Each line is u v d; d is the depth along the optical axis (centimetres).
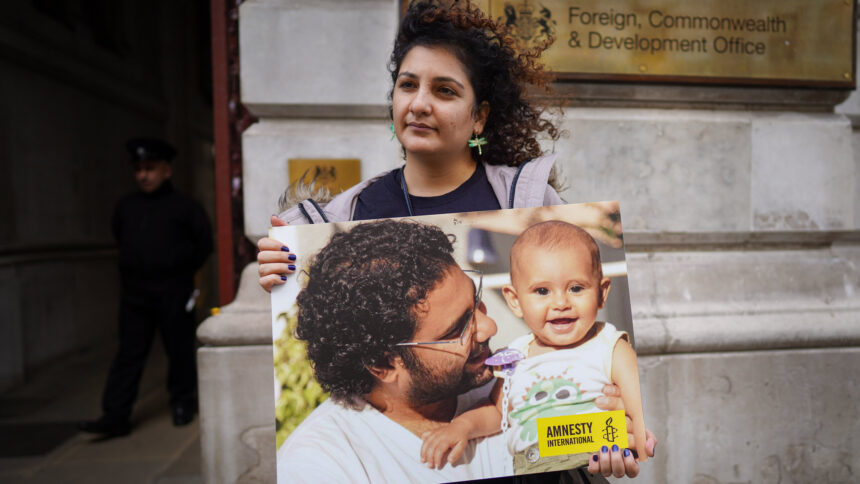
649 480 229
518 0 222
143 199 373
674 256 242
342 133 229
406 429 113
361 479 112
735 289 239
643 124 235
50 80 586
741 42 234
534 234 118
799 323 232
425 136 117
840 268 246
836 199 246
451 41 118
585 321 116
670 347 227
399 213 125
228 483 221
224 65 234
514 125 137
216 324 222
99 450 339
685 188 238
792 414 234
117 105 774
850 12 239
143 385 492
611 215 119
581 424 113
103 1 725
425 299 116
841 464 236
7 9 495
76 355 619
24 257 514
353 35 226
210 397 221
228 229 236
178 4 1051
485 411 113
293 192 140
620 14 227
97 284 684
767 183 242
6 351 481
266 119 231
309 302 117
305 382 114
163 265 366
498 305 116
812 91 243
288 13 223
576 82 228
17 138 516
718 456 231
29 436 365
